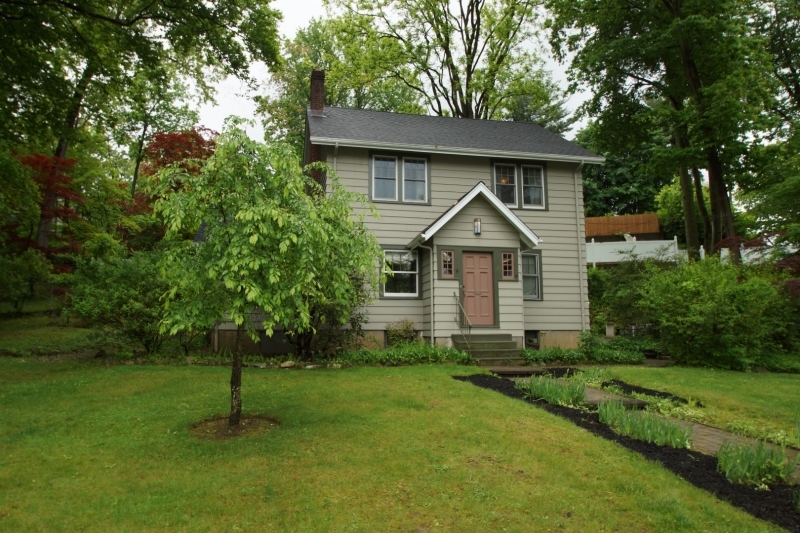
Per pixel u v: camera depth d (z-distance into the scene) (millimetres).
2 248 18391
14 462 5539
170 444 6086
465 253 14852
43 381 9758
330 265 6738
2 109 14594
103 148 27953
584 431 6836
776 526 4391
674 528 4328
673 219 37594
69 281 13273
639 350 15141
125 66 16609
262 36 16125
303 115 32500
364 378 10336
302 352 13094
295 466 5438
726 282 13547
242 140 6223
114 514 4375
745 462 5430
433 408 7812
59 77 15398
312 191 7887
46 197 19250
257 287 5770
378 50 27281
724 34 17969
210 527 4195
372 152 15984
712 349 13188
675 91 22000
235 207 6242
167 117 32500
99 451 5871
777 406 8953
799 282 14242
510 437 6426
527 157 16672
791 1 21469
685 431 6527
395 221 15914
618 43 19875
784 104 23031
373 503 4637
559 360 13969
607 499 4824
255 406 7941
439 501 4691
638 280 17594
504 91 28203
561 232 17109
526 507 4605
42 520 4258
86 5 13961
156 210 6465
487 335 14555
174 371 10789
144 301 12031
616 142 24297
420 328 15594
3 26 13430
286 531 4152
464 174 16672
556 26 22797
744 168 20781
